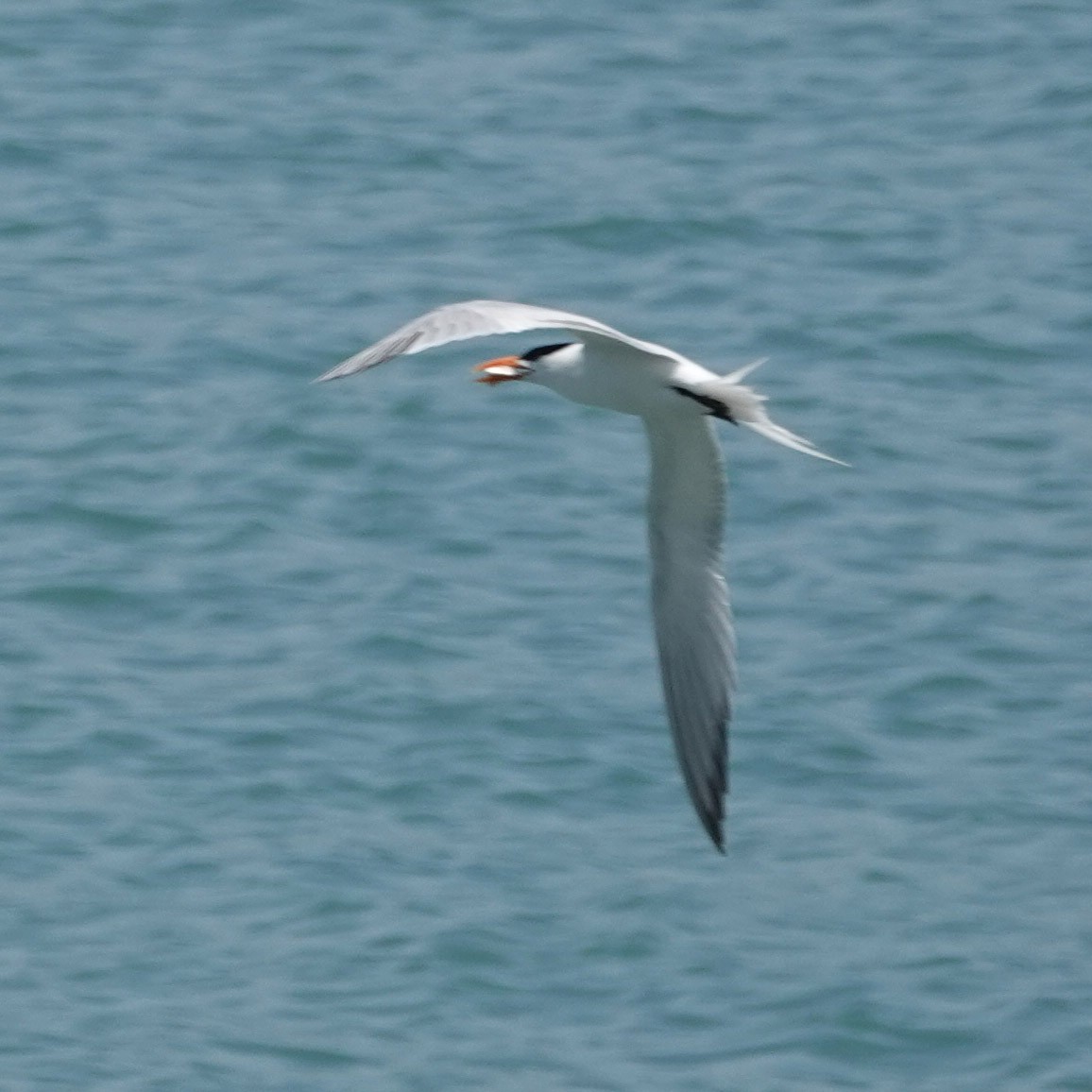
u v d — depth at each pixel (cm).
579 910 1407
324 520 1892
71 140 2673
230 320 2230
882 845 1491
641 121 2780
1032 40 3077
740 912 1415
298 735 1579
